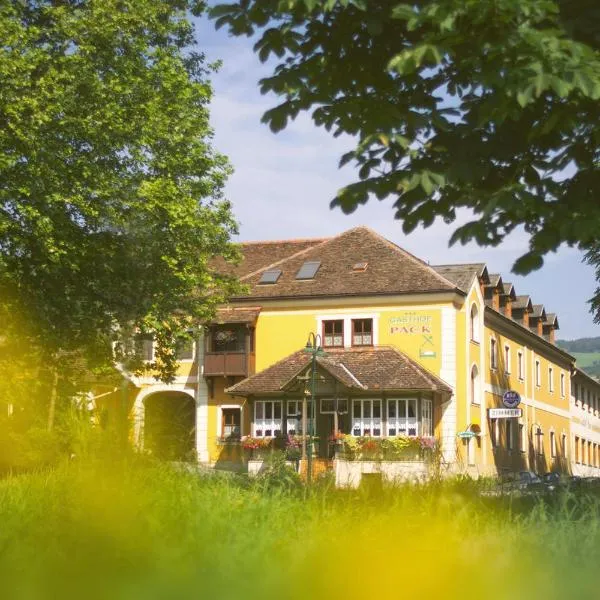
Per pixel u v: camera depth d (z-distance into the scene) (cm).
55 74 2592
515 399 4806
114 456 772
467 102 829
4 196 2511
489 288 5191
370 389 4278
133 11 2855
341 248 4903
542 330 6431
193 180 3031
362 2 794
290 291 4722
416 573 443
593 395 7850
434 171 816
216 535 552
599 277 2730
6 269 2664
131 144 2827
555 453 6366
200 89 3025
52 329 2791
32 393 2734
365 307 4622
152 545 519
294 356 4584
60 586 431
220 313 4722
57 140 2658
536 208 799
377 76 859
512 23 729
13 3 2716
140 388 4800
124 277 2911
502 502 727
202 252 3147
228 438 4691
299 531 579
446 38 734
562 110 779
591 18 757
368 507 668
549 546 531
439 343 4516
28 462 916
